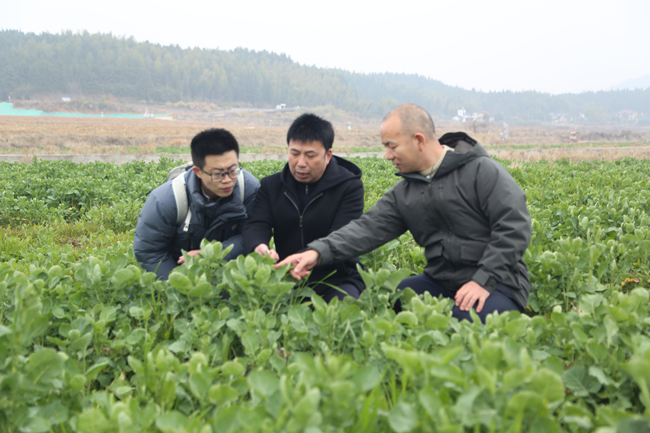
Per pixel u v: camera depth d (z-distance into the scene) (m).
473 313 2.28
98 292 2.60
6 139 40.31
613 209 5.64
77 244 7.02
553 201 8.49
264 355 1.99
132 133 62.50
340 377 1.44
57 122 83.12
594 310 2.29
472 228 2.99
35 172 13.52
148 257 3.63
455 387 1.61
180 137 56.19
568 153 30.28
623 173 13.66
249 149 40.53
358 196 3.57
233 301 2.56
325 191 3.45
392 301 2.61
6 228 7.89
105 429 1.52
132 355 2.29
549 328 2.37
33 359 1.71
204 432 1.37
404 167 3.04
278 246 3.70
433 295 3.27
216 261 2.80
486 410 1.43
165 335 2.53
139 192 10.30
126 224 7.83
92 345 2.37
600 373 1.92
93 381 2.28
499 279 2.73
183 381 1.87
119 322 2.49
